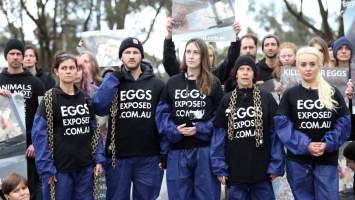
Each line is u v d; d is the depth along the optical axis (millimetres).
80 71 6551
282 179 6668
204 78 5824
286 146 5551
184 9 6340
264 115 5668
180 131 5762
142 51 6113
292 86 6059
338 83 6348
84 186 5766
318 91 5566
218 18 6305
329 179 5527
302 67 5605
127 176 6012
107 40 7590
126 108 5984
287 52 6820
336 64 6949
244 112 5668
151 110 5992
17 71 6789
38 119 5688
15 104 6469
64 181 5664
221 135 5727
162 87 6082
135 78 6082
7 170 6363
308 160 5562
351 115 6332
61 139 5688
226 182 5727
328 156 5559
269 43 7129
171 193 5891
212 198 5809
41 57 19688
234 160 5664
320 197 5543
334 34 17734
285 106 5629
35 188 6781
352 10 6684
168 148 5945
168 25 6395
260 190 5723
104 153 5938
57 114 5684
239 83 5738
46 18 19891
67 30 20312
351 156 5910
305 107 5551
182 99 5828
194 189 5895
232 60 6551
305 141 5461
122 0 17672
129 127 5969
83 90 6637
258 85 6527
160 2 17641
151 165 6020
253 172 5637
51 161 5652
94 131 5887
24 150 6438
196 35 6324
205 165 5805
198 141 5816
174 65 6531
